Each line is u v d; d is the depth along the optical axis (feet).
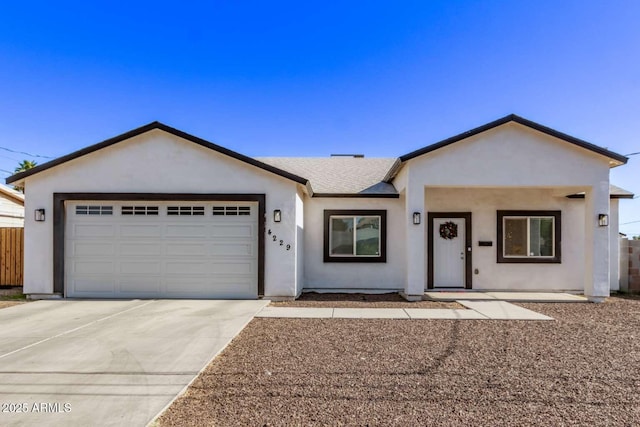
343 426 12.85
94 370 17.72
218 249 37.04
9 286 44.50
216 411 13.87
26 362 18.72
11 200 59.52
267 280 36.45
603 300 36.63
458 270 43.98
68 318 28.19
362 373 17.61
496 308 33.01
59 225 36.50
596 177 36.73
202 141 36.17
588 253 37.27
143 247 37.04
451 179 37.01
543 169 36.83
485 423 13.09
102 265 36.96
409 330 25.43
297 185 37.27
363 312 30.96
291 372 17.69
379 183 45.85
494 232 43.70
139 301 35.29
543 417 13.53
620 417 13.55
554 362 19.24
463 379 16.97
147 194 36.55
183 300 35.76
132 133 36.09
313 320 28.19
